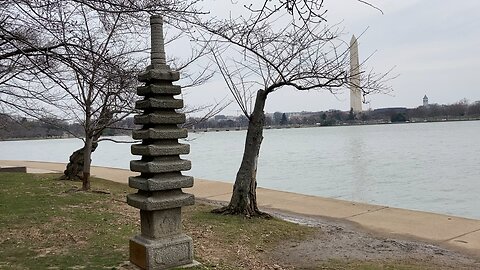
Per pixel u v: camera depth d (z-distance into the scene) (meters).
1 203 11.27
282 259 7.70
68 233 8.55
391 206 13.37
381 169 23.42
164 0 8.35
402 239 9.05
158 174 6.52
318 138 66.88
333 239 9.02
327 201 13.34
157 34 6.81
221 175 23.27
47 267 6.65
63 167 24.08
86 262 6.89
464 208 13.02
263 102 10.60
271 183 19.09
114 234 8.53
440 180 18.88
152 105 6.54
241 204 10.55
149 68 6.73
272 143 55.91
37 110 23.52
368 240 8.95
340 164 26.66
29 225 9.10
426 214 11.34
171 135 6.66
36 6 7.09
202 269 6.58
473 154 30.86
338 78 9.86
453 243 8.70
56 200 11.77
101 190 13.68
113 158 38.75
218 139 83.31
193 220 9.97
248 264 7.23
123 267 6.64
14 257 7.14
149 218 6.57
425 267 7.23
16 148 65.81
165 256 6.50
